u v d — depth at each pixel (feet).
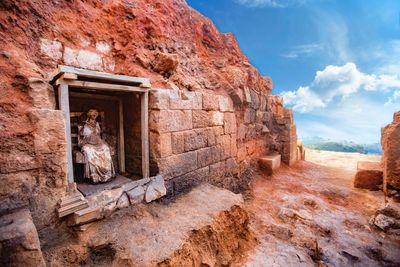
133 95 11.67
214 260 9.04
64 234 7.48
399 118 16.87
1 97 6.78
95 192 9.00
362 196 19.12
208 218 9.62
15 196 6.48
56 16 10.75
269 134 27.81
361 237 13.08
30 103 7.34
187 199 11.56
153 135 11.20
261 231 13.07
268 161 23.63
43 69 9.53
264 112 26.32
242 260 10.27
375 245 12.28
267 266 9.88
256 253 10.86
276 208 16.26
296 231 13.08
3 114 6.57
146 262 6.73
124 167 12.44
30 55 9.18
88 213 7.72
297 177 24.34
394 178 15.58
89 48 11.78
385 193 16.58
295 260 10.32
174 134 12.00
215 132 15.76
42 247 6.94
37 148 6.93
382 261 11.07
